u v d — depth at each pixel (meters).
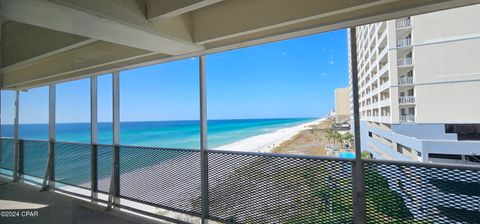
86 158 3.87
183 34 2.44
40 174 4.35
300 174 2.30
